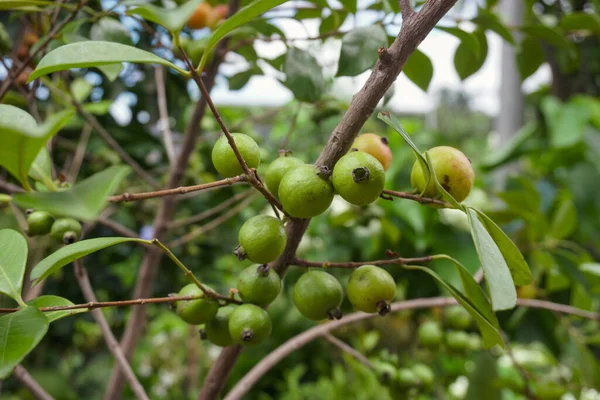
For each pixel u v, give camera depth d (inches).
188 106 37.2
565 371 35.1
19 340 11.1
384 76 13.4
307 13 23.8
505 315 31.6
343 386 39.3
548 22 36.3
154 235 25.2
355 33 16.8
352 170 12.7
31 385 20.7
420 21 13.3
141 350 55.9
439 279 14.4
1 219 24.3
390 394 22.5
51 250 27.5
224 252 41.4
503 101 40.9
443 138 45.3
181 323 52.7
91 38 19.1
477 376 26.0
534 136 41.6
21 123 11.1
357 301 14.5
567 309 23.4
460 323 24.7
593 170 38.5
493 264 11.6
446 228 32.3
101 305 13.4
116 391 23.9
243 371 46.7
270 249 13.7
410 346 33.1
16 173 10.7
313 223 39.1
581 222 36.6
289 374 47.0
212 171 38.0
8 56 23.6
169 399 52.9
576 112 39.8
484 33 22.0
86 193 9.4
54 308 13.0
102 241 12.7
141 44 27.7
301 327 46.6
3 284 12.7
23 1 16.5
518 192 28.2
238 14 11.5
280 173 14.6
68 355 50.0
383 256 34.7
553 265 29.8
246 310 14.3
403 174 35.0
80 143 30.5
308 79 19.0
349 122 13.6
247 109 47.9
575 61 28.6
